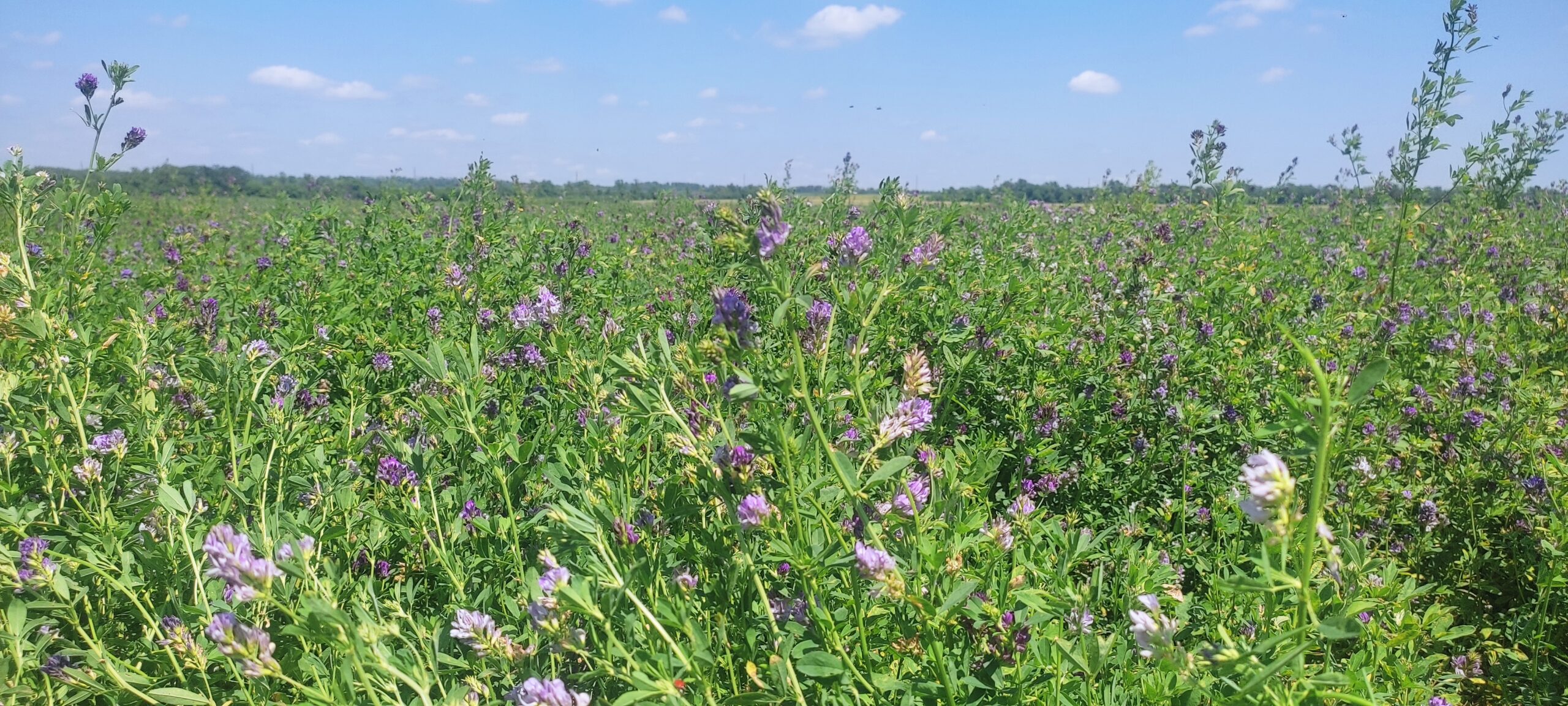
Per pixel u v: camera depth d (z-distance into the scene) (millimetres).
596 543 2262
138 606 2633
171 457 3240
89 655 2455
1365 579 2920
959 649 2488
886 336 4980
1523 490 4512
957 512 2730
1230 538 4199
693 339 3816
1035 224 10852
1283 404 4852
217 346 4844
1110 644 2346
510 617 2865
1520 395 5312
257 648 2047
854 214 9000
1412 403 5355
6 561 2549
